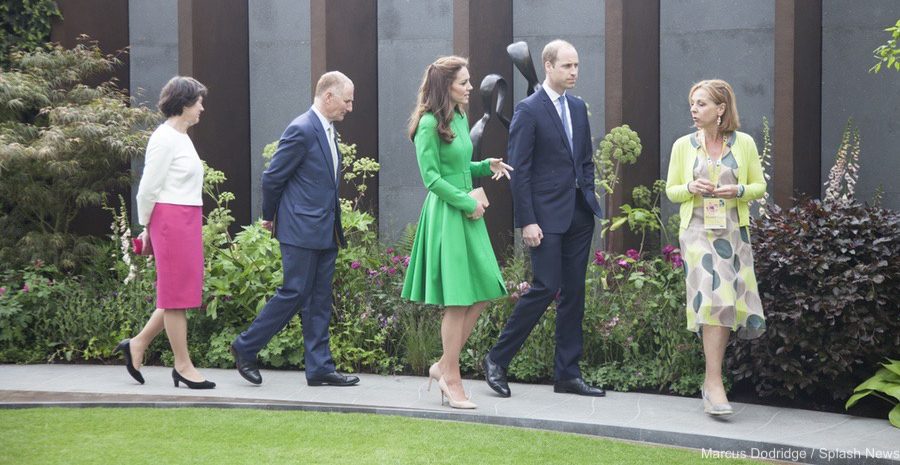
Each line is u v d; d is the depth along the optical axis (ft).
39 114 29.66
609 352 21.81
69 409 18.90
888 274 18.49
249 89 35.65
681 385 20.15
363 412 18.61
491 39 32.09
